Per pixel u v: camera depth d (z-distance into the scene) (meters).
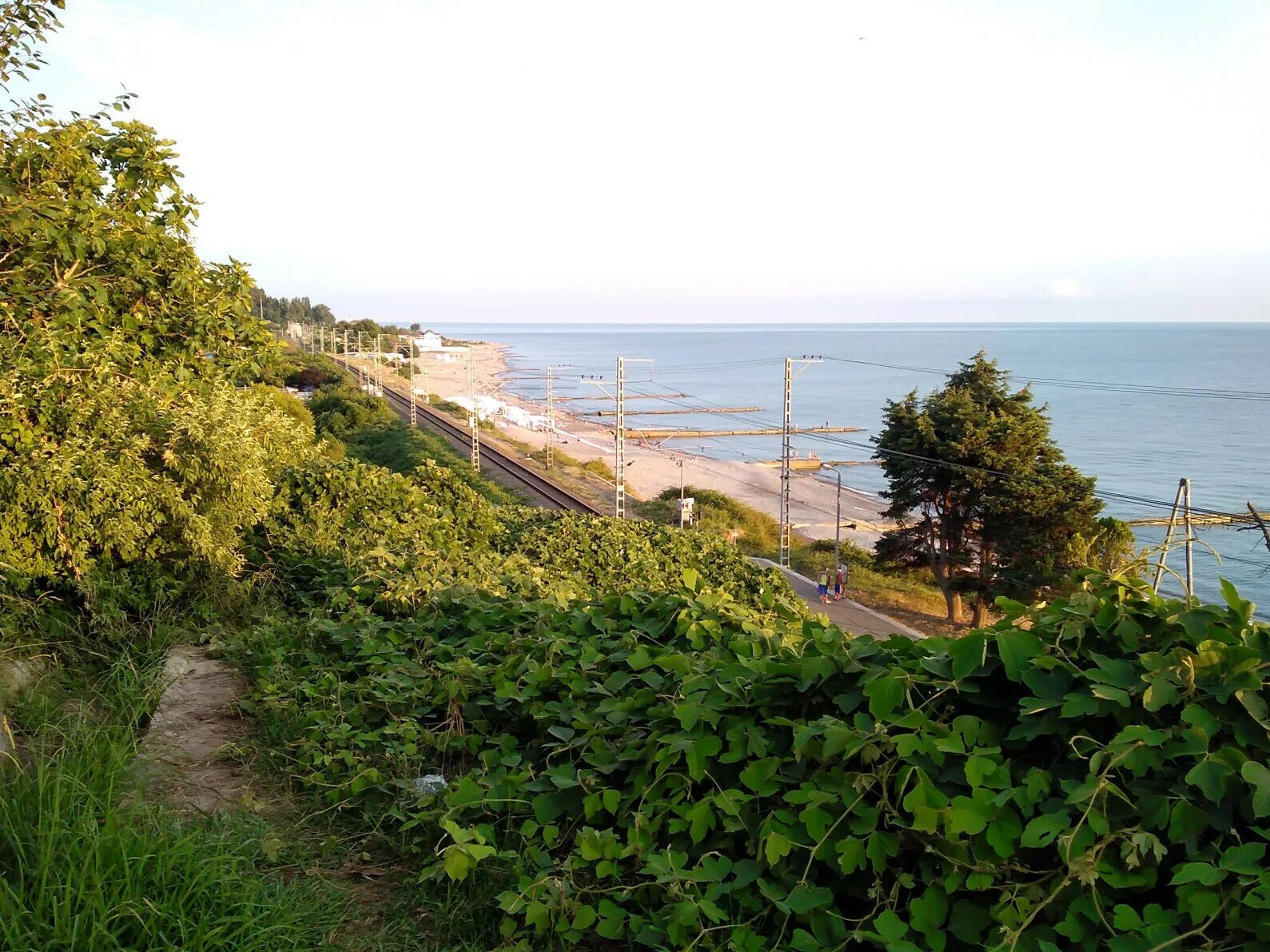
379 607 5.61
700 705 3.00
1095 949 2.17
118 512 5.28
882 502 54.31
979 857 2.34
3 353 5.64
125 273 7.30
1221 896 2.08
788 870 2.63
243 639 5.20
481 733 3.97
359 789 3.47
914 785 2.53
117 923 2.42
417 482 9.51
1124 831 2.17
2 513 5.01
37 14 6.27
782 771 2.81
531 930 2.79
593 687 3.75
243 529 6.84
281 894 2.80
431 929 2.84
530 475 42.84
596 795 3.04
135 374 6.87
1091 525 24.05
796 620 3.89
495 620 4.94
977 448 25.66
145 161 7.85
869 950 2.46
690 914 2.49
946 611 29.98
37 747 3.45
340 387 58.44
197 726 4.22
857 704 2.78
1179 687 2.38
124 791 3.23
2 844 2.61
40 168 7.12
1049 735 2.56
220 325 8.01
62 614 5.07
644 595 4.67
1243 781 2.22
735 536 39.31
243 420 6.69
